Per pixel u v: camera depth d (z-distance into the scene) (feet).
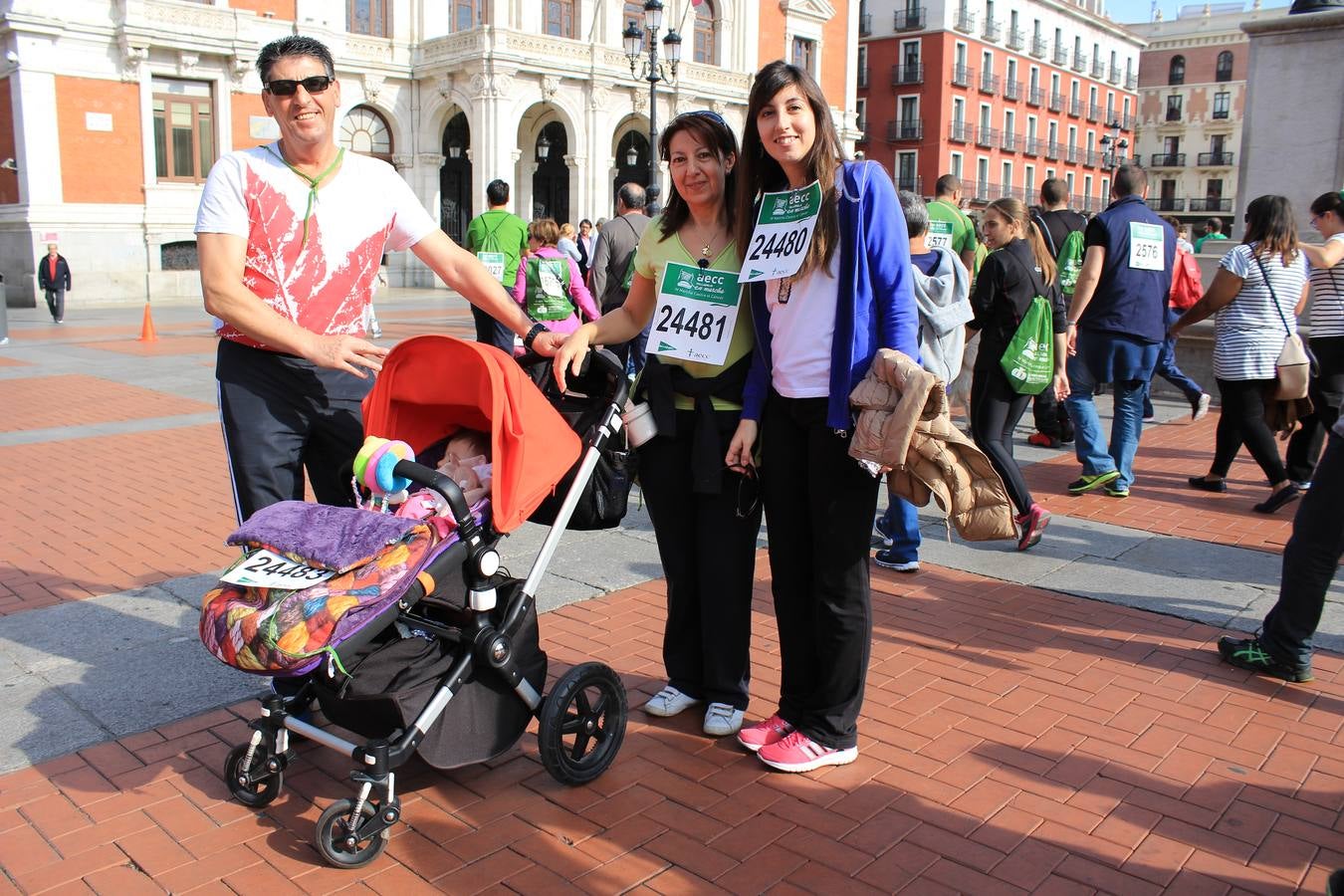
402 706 8.82
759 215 10.32
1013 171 187.52
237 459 10.62
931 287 14.66
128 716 11.65
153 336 52.85
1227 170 228.02
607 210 110.32
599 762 10.41
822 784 10.31
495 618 9.73
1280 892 8.61
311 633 8.27
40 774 10.41
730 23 121.19
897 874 8.81
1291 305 19.94
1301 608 12.61
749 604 11.39
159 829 9.44
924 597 15.81
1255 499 21.93
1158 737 11.34
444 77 101.81
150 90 84.94
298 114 10.11
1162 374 31.09
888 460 9.20
